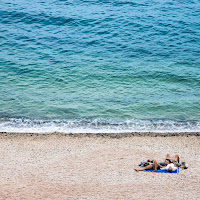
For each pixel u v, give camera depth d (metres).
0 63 56.97
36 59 59.19
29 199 24.12
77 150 34.84
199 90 50.97
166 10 83.25
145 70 56.50
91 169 29.98
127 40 68.00
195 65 58.53
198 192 25.78
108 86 51.84
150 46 65.62
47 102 46.84
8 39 66.25
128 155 33.44
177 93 50.16
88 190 25.91
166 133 40.12
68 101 47.34
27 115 43.75
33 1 87.06
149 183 27.38
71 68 56.62
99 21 76.00
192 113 45.22
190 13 81.38
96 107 45.97
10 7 81.25
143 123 42.66
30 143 36.56
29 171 29.45
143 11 82.31
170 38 68.81
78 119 43.19
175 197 24.89
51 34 69.62
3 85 50.66
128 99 48.22
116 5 86.25
